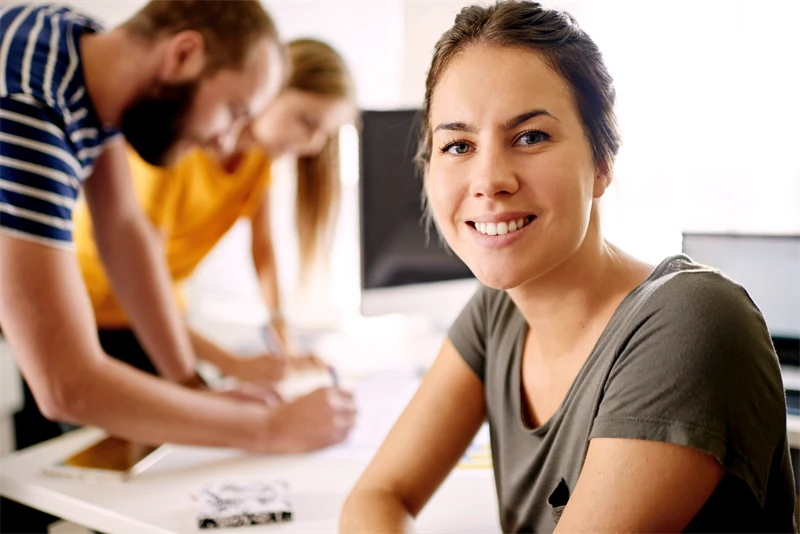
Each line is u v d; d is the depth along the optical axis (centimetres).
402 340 164
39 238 89
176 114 117
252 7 119
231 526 81
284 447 104
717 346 52
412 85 210
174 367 136
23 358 91
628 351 57
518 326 77
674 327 54
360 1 210
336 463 100
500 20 62
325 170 174
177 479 95
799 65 149
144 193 163
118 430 97
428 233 142
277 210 214
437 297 152
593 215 66
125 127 115
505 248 62
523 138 61
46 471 98
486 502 87
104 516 86
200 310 201
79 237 154
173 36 111
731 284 58
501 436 77
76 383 92
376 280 147
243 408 106
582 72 62
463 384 83
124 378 97
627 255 71
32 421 153
